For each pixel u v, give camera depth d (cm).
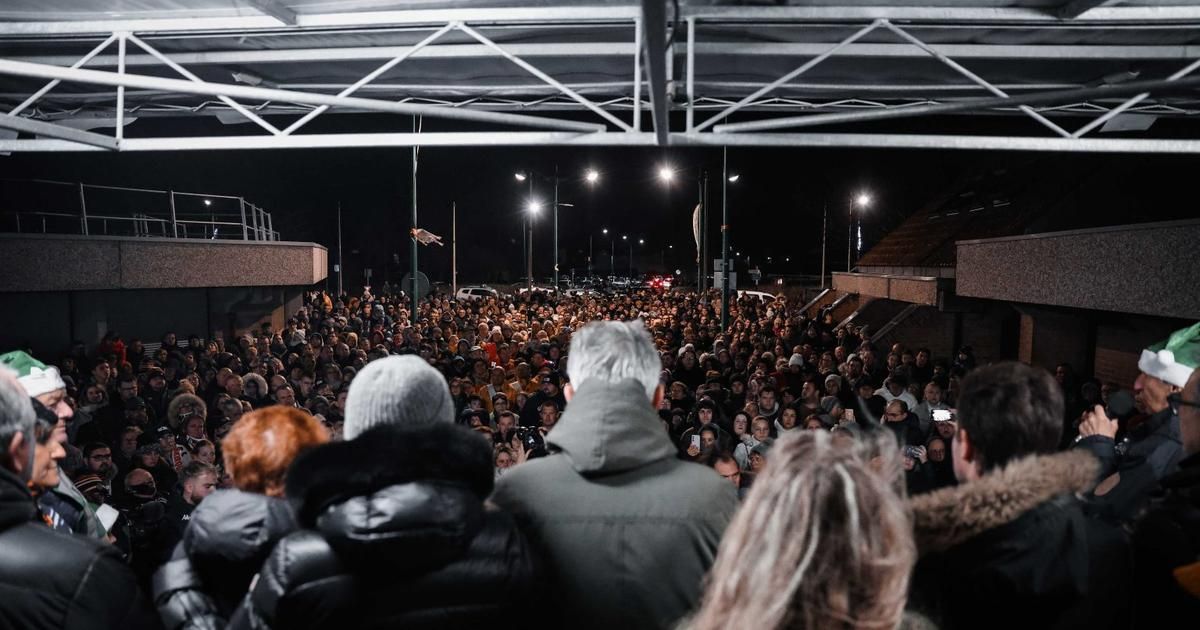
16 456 174
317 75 540
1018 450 171
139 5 416
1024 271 1315
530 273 3738
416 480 143
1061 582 146
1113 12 404
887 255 2942
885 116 461
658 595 167
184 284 1520
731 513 180
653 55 316
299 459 147
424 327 1859
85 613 158
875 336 1956
